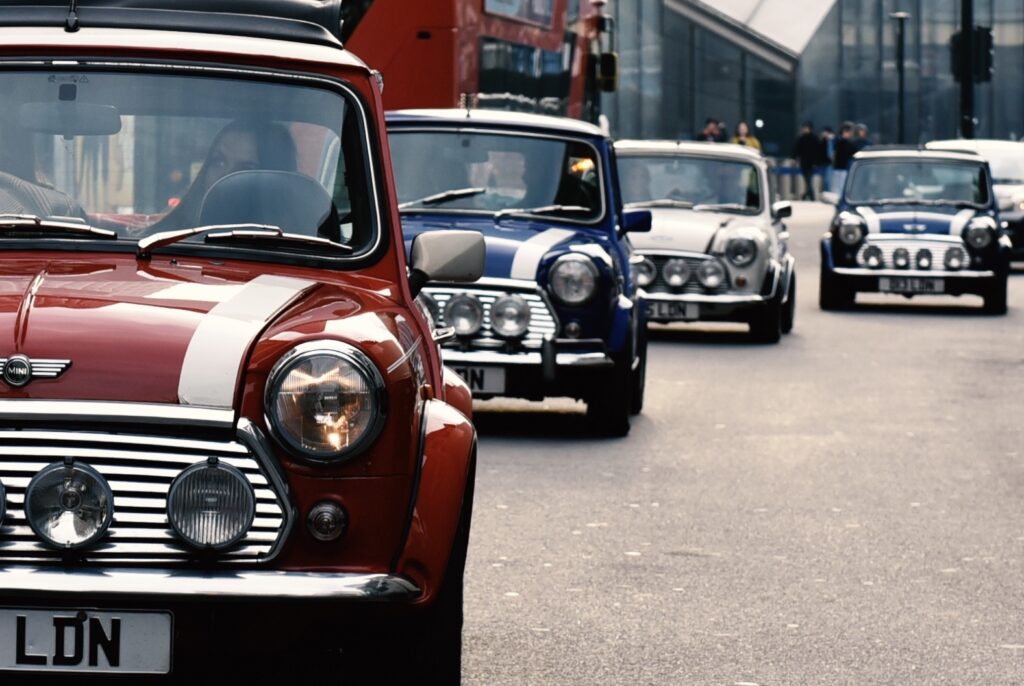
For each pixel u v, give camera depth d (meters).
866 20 77.88
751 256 22.83
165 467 5.58
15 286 6.05
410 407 5.87
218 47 7.00
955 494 12.04
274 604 5.62
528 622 8.27
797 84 75.19
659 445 14.21
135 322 5.77
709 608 8.62
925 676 7.45
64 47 6.92
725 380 18.98
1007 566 9.70
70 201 6.71
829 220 55.53
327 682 6.15
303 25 7.35
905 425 15.58
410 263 7.16
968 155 28.89
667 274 22.84
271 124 6.91
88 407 5.53
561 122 15.53
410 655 6.10
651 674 7.41
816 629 8.23
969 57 44.72
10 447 5.54
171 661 5.59
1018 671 7.55
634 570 9.46
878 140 78.19
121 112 6.83
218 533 5.57
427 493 5.91
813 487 12.25
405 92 22.05
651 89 72.69
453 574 6.17
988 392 18.14
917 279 27.77
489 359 14.12
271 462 5.61
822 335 24.50
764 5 75.06
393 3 22.05
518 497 11.66
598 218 15.19
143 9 7.20
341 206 6.86
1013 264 41.19
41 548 5.55
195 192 6.78
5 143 6.77
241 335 5.74
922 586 9.18
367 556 5.76
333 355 5.68
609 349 14.38
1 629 5.54
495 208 15.09
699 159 23.84
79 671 5.55
